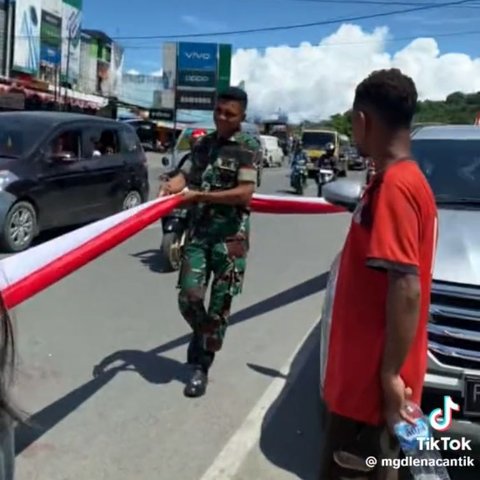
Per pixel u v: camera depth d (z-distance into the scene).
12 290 3.10
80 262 3.56
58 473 3.40
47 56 36.66
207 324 4.32
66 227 10.29
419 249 2.04
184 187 4.37
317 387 4.59
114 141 10.92
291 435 3.89
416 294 2.00
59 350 5.12
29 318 5.87
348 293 2.21
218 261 4.25
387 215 2.02
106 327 5.73
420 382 2.18
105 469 3.46
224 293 4.28
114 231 3.81
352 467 2.27
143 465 3.51
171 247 7.75
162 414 4.11
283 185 24.41
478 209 4.18
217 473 3.46
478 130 5.27
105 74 46.22
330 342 2.38
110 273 7.70
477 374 3.07
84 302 6.46
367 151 2.17
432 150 4.88
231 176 4.18
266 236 11.23
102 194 10.34
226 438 3.83
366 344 2.16
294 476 3.45
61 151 9.63
